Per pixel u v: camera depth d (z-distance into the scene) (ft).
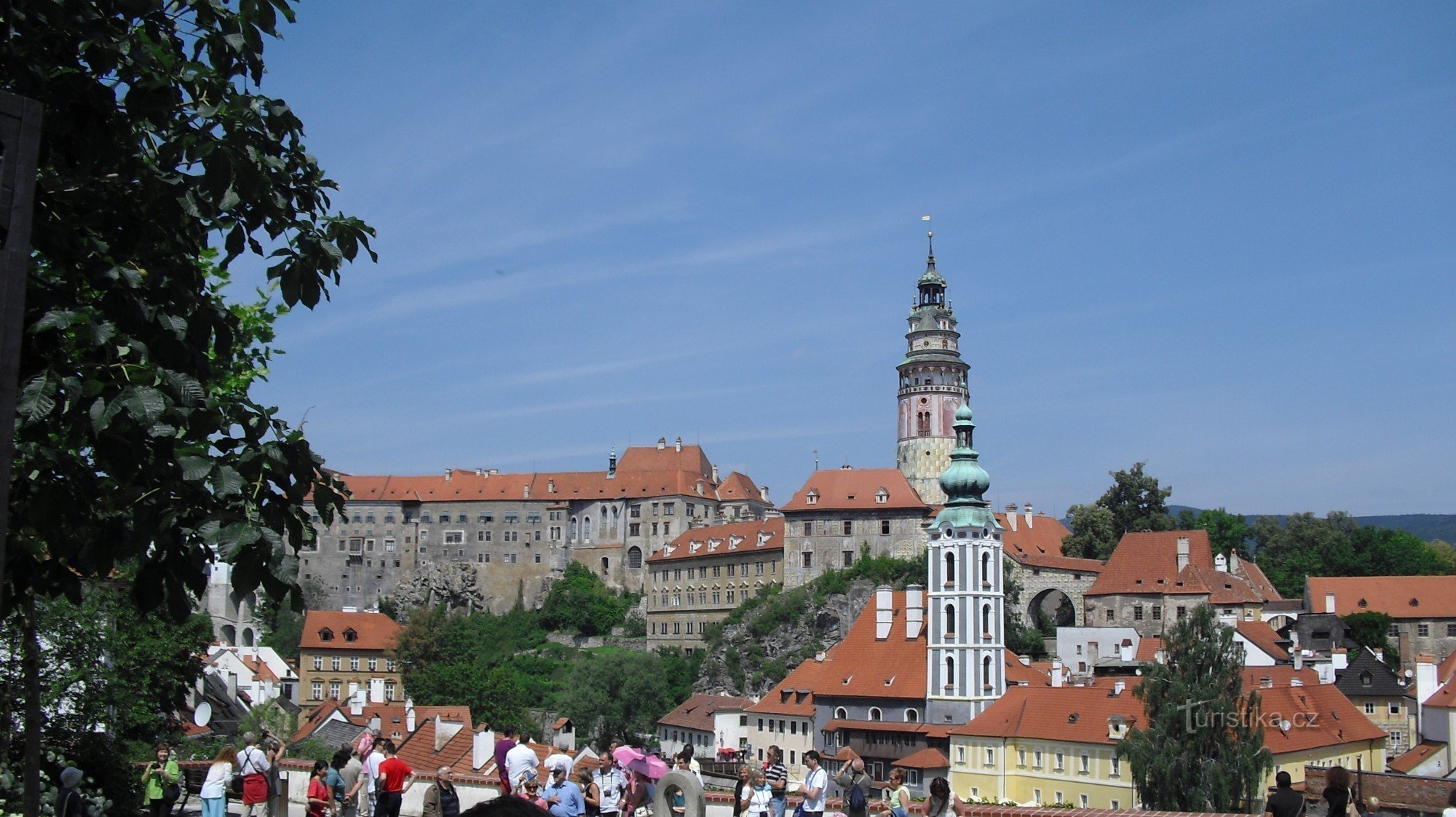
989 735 408.46
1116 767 369.09
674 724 574.15
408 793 139.95
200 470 60.13
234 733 277.03
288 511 64.85
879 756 454.81
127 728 161.48
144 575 61.77
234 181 69.31
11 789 119.24
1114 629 557.74
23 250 45.60
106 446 59.21
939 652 449.48
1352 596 590.55
